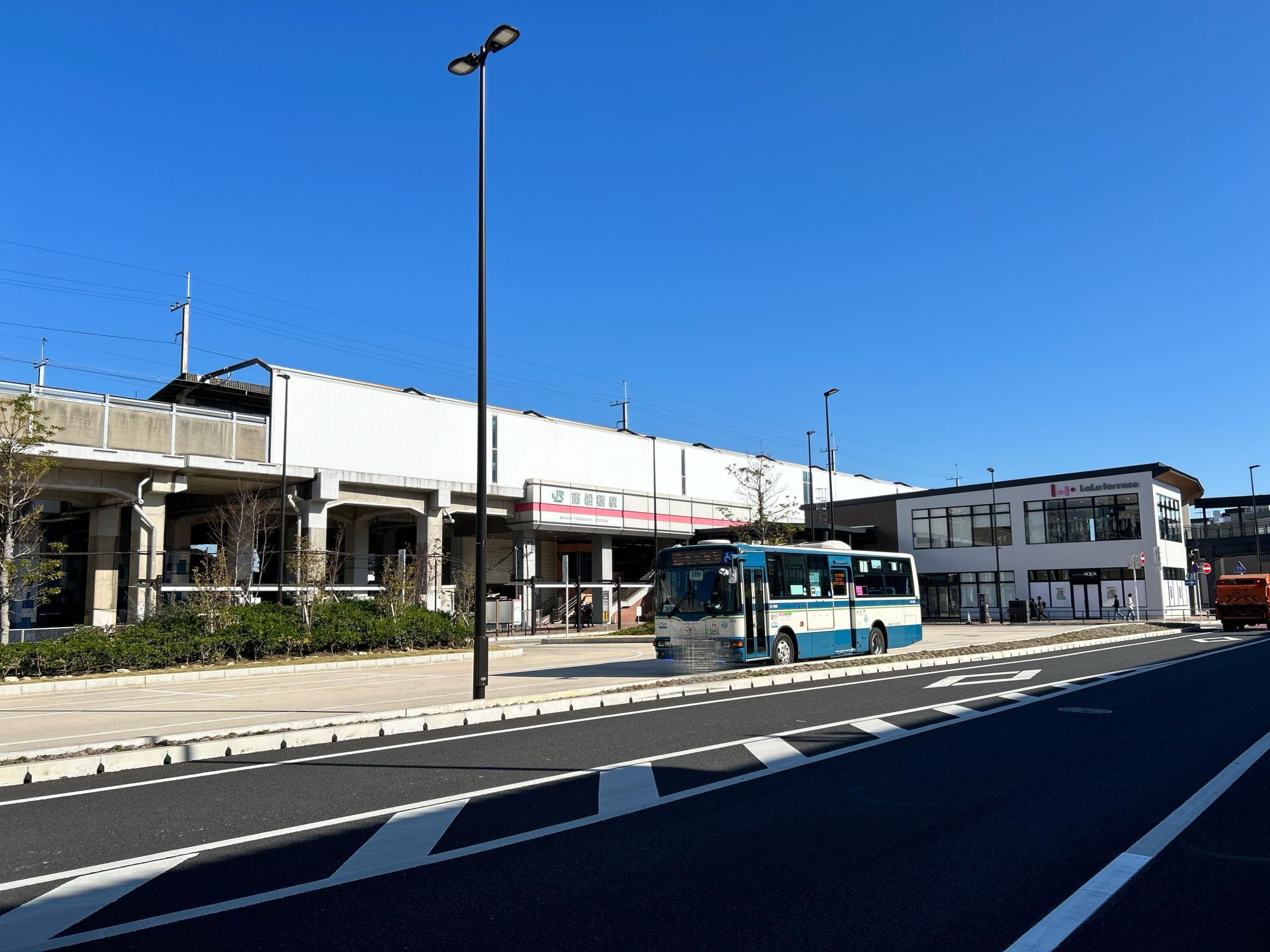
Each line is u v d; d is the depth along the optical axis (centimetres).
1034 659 2325
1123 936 460
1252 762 905
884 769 886
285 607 2738
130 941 468
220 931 480
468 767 934
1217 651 2573
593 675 1995
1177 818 691
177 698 1656
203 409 3619
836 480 7631
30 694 1809
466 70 1681
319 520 4012
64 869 600
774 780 839
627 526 5297
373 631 2680
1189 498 6050
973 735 1087
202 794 833
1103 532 5056
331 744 1119
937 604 5672
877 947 447
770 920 484
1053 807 730
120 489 3434
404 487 4303
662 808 737
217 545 4062
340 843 651
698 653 1941
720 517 5956
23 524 2330
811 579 2198
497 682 1852
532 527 4834
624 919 488
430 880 560
